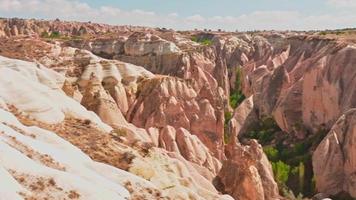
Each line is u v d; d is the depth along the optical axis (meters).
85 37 177.88
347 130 68.62
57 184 22.66
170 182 33.69
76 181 23.52
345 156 67.06
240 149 54.75
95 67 79.56
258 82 117.38
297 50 135.50
